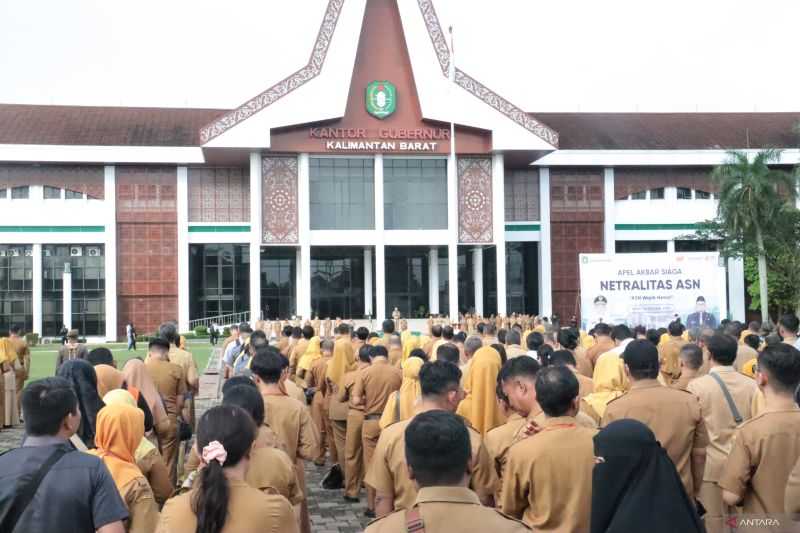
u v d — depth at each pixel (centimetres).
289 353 1418
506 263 5184
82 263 4750
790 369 491
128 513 415
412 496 515
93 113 5234
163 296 4734
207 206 4778
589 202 5012
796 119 5628
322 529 866
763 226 3953
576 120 5512
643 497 340
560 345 1053
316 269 5091
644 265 2348
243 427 375
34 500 387
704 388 648
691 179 5075
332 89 4244
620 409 556
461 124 4331
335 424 1070
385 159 4450
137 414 472
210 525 346
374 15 4397
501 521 316
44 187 4678
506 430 538
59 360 1465
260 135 4169
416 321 4556
